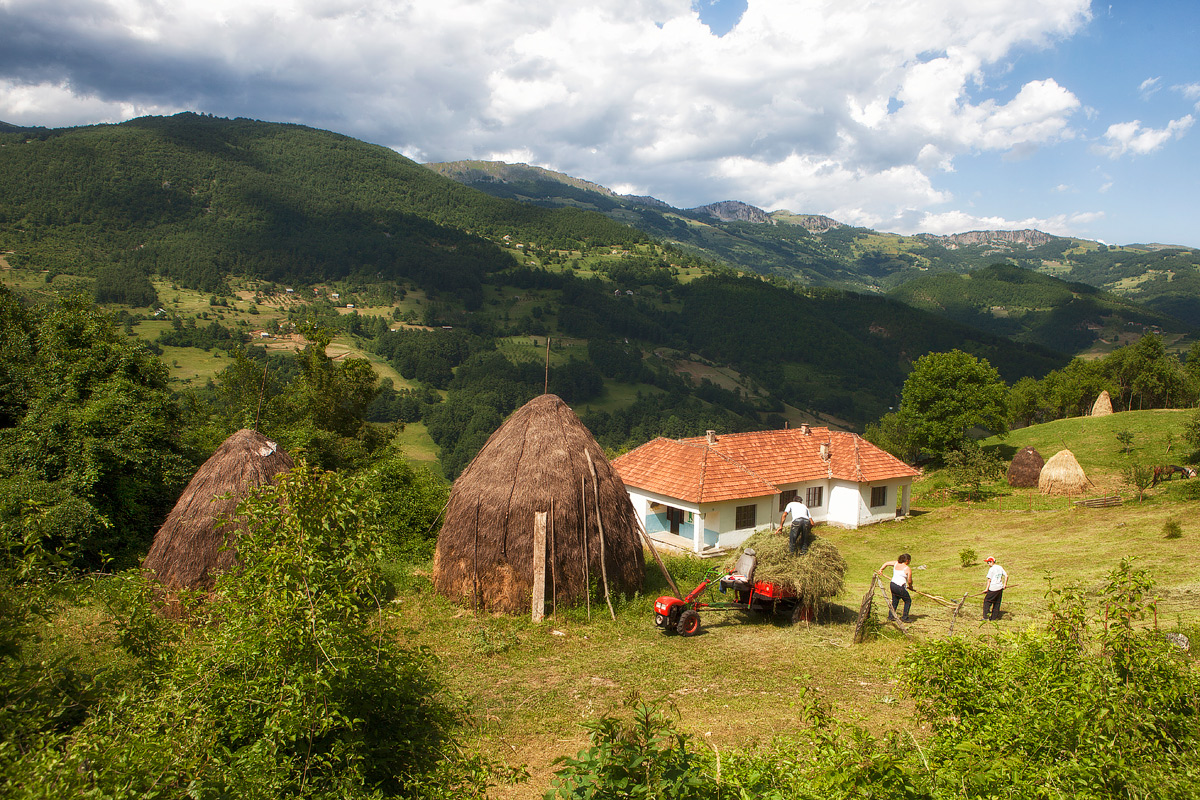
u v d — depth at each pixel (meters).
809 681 10.61
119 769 4.23
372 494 7.24
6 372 20.89
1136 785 4.66
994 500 39.38
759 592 13.83
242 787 4.62
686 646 12.88
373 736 6.14
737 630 14.03
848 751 5.38
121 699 5.26
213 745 5.05
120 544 17.38
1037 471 43.38
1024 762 5.12
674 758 4.62
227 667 5.73
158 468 18.78
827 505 33.31
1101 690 5.61
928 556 25.67
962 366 54.09
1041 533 27.12
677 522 28.72
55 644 7.61
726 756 5.47
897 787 4.81
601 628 14.03
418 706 6.69
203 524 13.52
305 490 6.24
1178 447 45.56
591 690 10.60
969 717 6.18
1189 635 9.24
